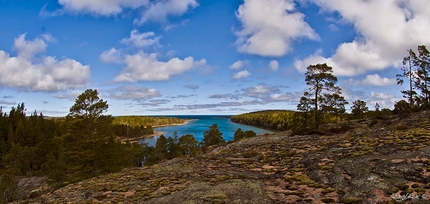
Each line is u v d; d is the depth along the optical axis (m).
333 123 32.75
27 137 64.81
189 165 19.66
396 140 14.38
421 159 9.91
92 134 29.25
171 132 168.62
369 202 7.38
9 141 61.34
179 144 67.75
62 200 11.53
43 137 65.25
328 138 22.08
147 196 11.09
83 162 28.70
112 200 10.84
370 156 12.28
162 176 15.48
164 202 9.95
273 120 143.88
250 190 10.34
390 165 10.03
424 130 16.17
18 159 45.84
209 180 13.03
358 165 11.23
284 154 17.59
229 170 15.48
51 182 28.34
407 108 30.48
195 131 171.75
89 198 11.54
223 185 11.51
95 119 30.11
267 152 19.92
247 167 15.80
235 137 68.25
